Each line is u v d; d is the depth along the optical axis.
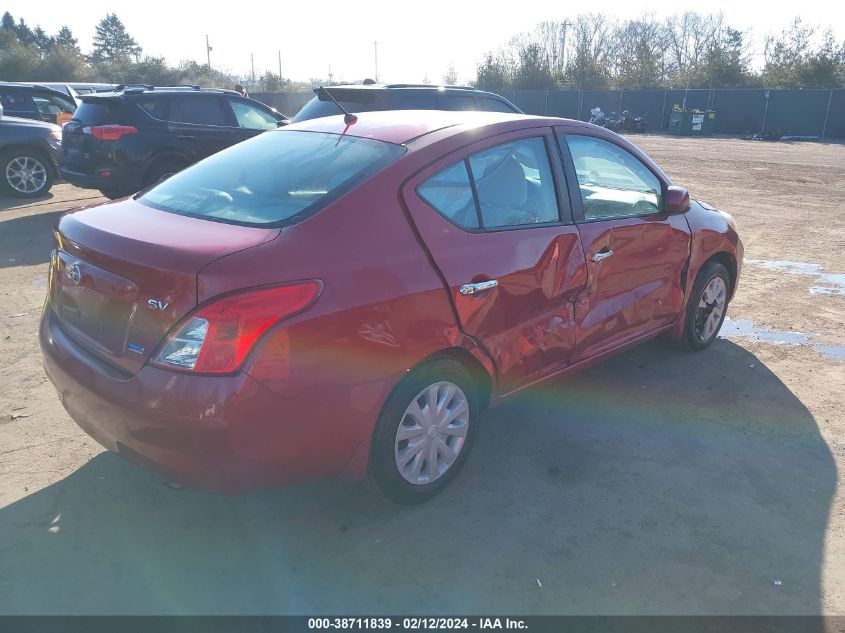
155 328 2.50
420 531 3.03
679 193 4.28
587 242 3.71
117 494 3.23
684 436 3.90
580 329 3.77
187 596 2.62
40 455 3.52
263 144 3.64
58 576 2.70
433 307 2.92
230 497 3.24
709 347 5.28
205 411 2.38
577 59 49.84
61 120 13.77
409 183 3.00
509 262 3.25
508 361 3.35
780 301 6.46
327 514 3.14
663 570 2.81
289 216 2.79
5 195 10.86
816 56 39.16
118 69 53.38
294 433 2.57
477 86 50.97
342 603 2.61
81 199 11.12
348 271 2.67
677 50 60.16
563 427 3.99
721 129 34.34
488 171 3.33
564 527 3.07
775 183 14.66
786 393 4.49
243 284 2.42
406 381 2.91
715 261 5.02
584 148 3.93
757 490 3.38
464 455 3.33
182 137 9.14
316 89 4.00
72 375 2.79
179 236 2.67
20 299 6.04
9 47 52.75
